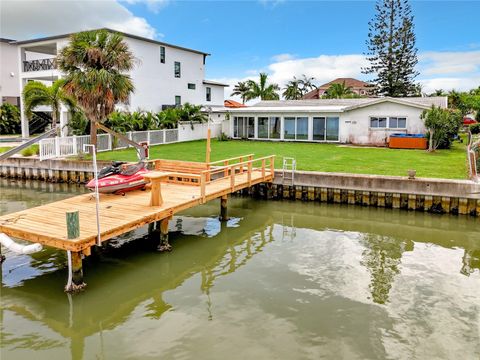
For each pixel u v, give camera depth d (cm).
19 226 910
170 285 887
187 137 3222
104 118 2116
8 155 1175
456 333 694
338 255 1080
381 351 640
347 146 2761
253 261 1034
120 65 2103
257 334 686
